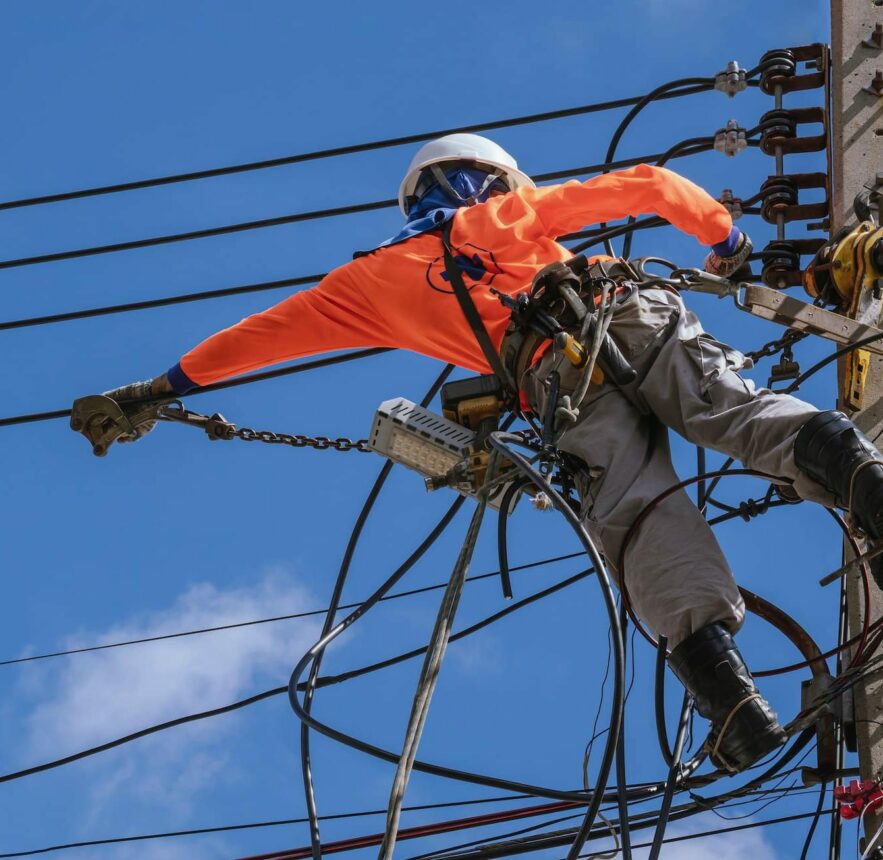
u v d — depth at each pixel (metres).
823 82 9.72
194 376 7.98
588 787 6.51
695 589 6.18
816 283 7.91
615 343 6.77
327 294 7.69
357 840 8.71
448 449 7.27
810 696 6.67
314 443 8.28
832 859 7.33
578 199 7.42
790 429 6.30
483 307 7.23
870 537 6.12
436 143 8.23
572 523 5.94
